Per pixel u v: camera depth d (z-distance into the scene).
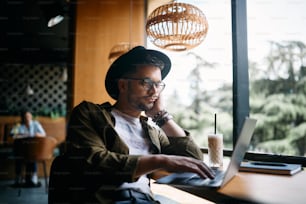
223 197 0.79
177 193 1.54
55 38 5.90
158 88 1.30
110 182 0.96
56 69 6.74
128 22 3.21
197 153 1.34
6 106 6.47
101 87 3.16
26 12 4.52
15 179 4.77
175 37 1.71
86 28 3.22
